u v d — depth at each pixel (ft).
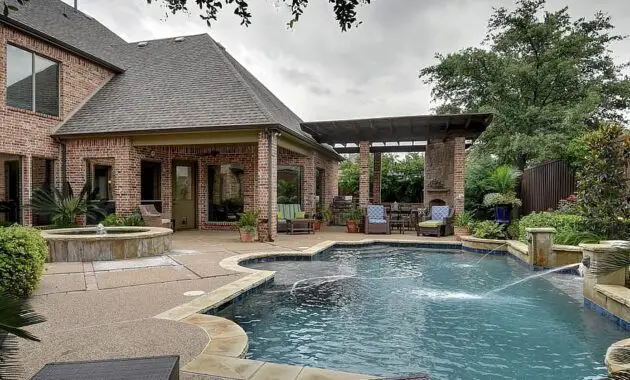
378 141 53.11
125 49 53.62
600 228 26.84
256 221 37.37
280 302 19.40
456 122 44.37
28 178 37.14
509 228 39.55
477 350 13.74
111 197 45.34
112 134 38.60
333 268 28.17
